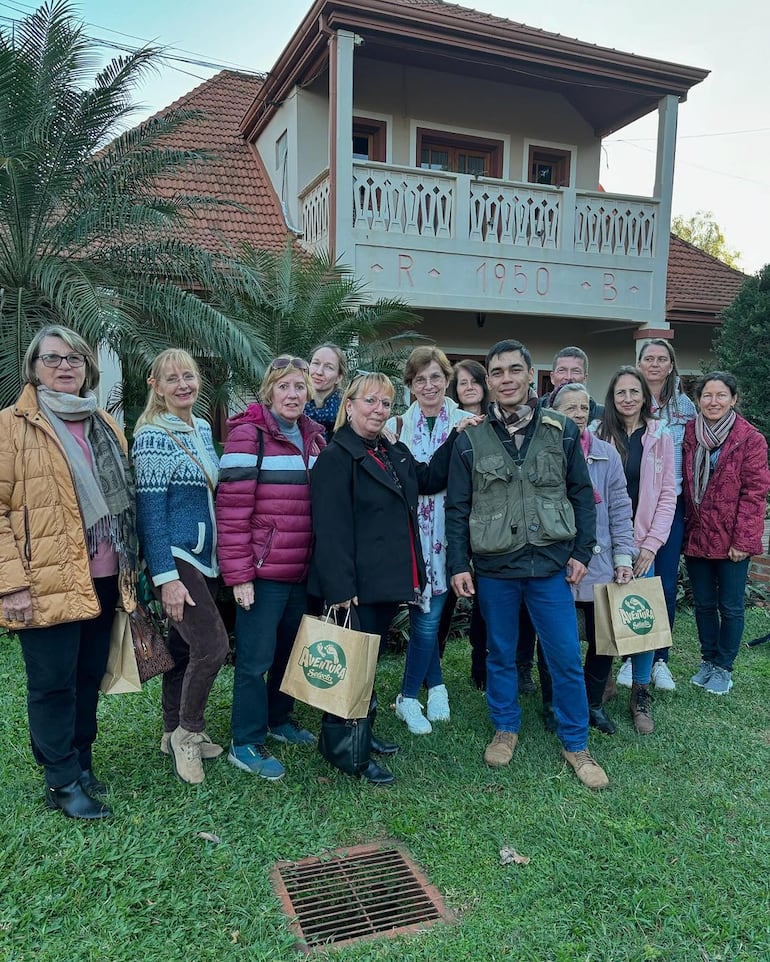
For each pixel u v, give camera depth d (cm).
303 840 270
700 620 438
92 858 249
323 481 303
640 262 1035
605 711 396
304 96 1024
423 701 411
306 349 689
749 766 335
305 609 331
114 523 275
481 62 901
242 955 212
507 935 223
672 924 229
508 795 306
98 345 605
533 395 344
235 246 940
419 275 923
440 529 362
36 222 643
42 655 259
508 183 952
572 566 321
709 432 412
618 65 936
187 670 300
